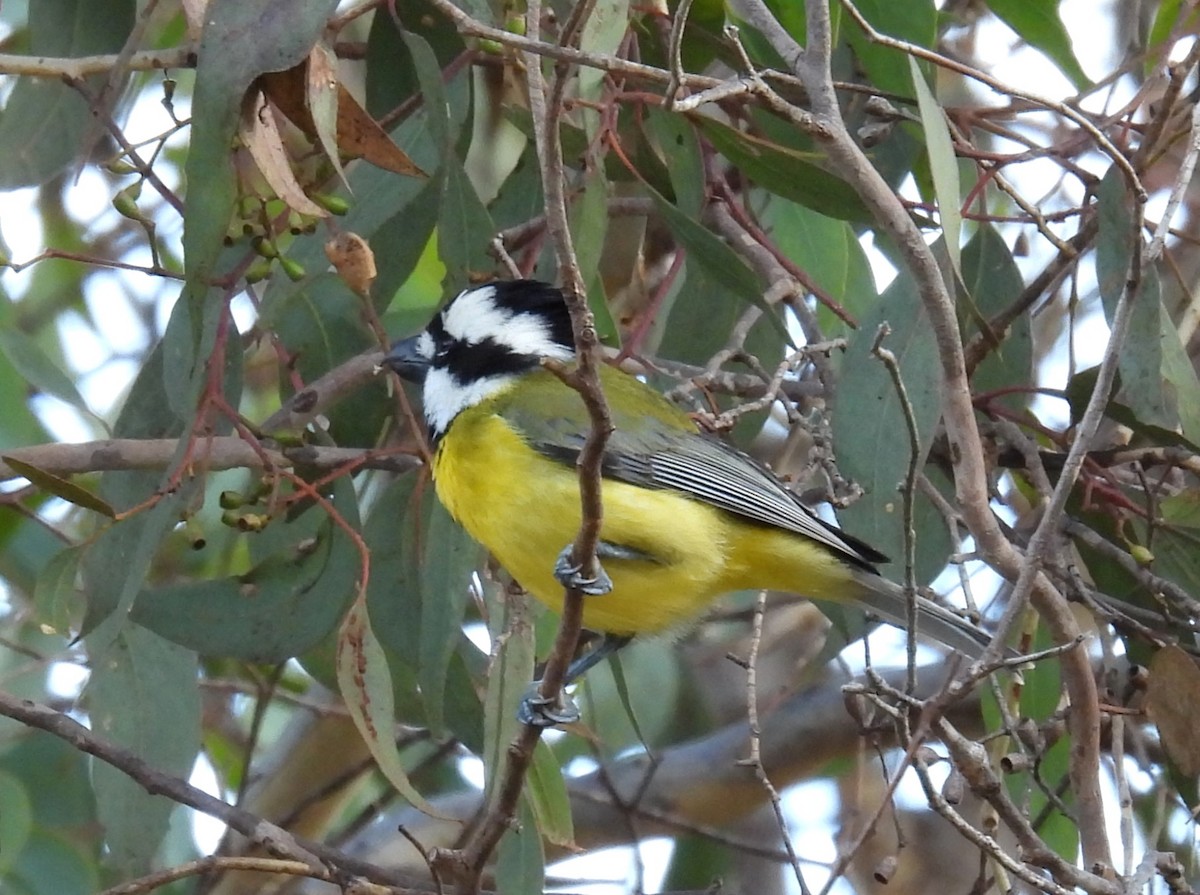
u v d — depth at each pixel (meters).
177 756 9.84
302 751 13.39
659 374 10.94
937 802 7.02
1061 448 10.83
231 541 12.48
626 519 9.36
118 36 10.75
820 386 11.30
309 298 10.51
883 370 9.59
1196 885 9.85
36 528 12.88
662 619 9.75
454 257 9.54
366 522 10.09
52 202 14.37
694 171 10.18
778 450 14.38
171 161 14.32
